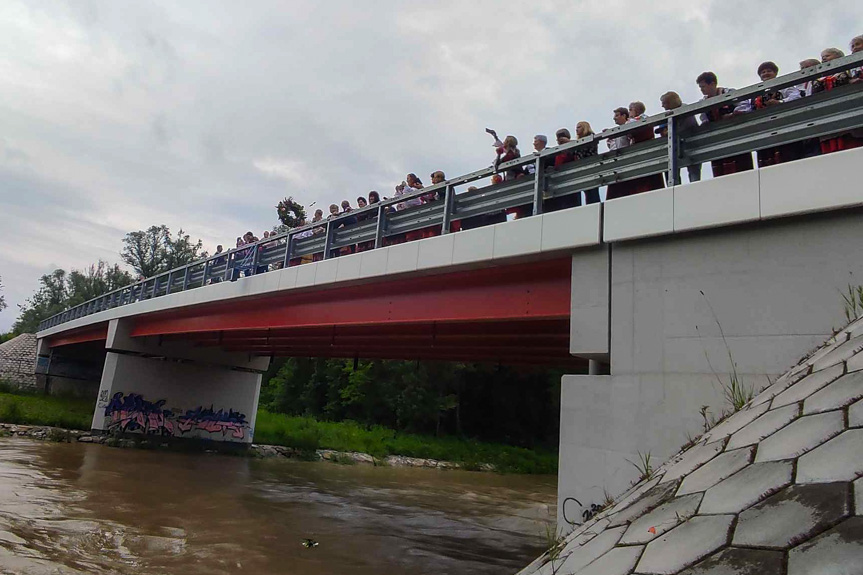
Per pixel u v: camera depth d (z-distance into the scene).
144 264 81.38
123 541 11.02
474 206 11.30
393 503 20.47
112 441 26.69
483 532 16.25
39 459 20.41
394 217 13.48
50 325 47.16
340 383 51.22
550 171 9.85
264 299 18.50
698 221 7.00
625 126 8.59
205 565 10.06
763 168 6.54
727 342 6.59
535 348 15.65
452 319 11.95
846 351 4.62
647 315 7.41
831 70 6.39
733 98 7.22
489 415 56.28
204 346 28.62
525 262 9.89
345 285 14.44
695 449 5.36
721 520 3.47
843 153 5.96
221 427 30.45
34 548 9.70
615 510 5.33
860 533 2.63
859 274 5.80
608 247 8.16
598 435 7.44
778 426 4.18
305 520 15.39
